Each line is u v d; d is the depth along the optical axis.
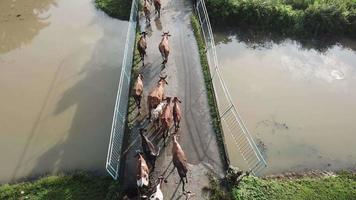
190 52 19.50
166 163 14.04
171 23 21.59
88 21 24.56
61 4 26.31
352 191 14.73
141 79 16.41
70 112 18.31
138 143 14.75
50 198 14.26
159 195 12.09
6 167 15.80
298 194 14.32
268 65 21.44
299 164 16.00
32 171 15.66
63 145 16.73
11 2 26.44
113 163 14.34
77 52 22.14
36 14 25.36
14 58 21.80
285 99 19.20
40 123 17.75
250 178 14.37
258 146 16.62
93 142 16.88
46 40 23.11
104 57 21.78
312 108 18.80
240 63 21.45
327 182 15.12
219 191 13.22
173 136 13.66
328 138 17.30
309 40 23.56
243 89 19.64
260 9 23.91
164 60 18.33
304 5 24.86
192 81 17.73
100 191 14.44
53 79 20.28
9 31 23.94
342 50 23.03
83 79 20.28
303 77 20.75
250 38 23.45
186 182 13.29
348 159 16.41
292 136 17.25
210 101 16.69
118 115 16.22
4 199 14.35
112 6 25.34
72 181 14.93
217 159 14.37
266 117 18.16
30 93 19.41
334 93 19.81
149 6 22.23
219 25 24.02
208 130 15.44
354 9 24.28
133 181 13.40
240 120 17.30
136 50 19.31
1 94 19.31
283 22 23.81
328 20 23.59
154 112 14.66
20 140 16.95
